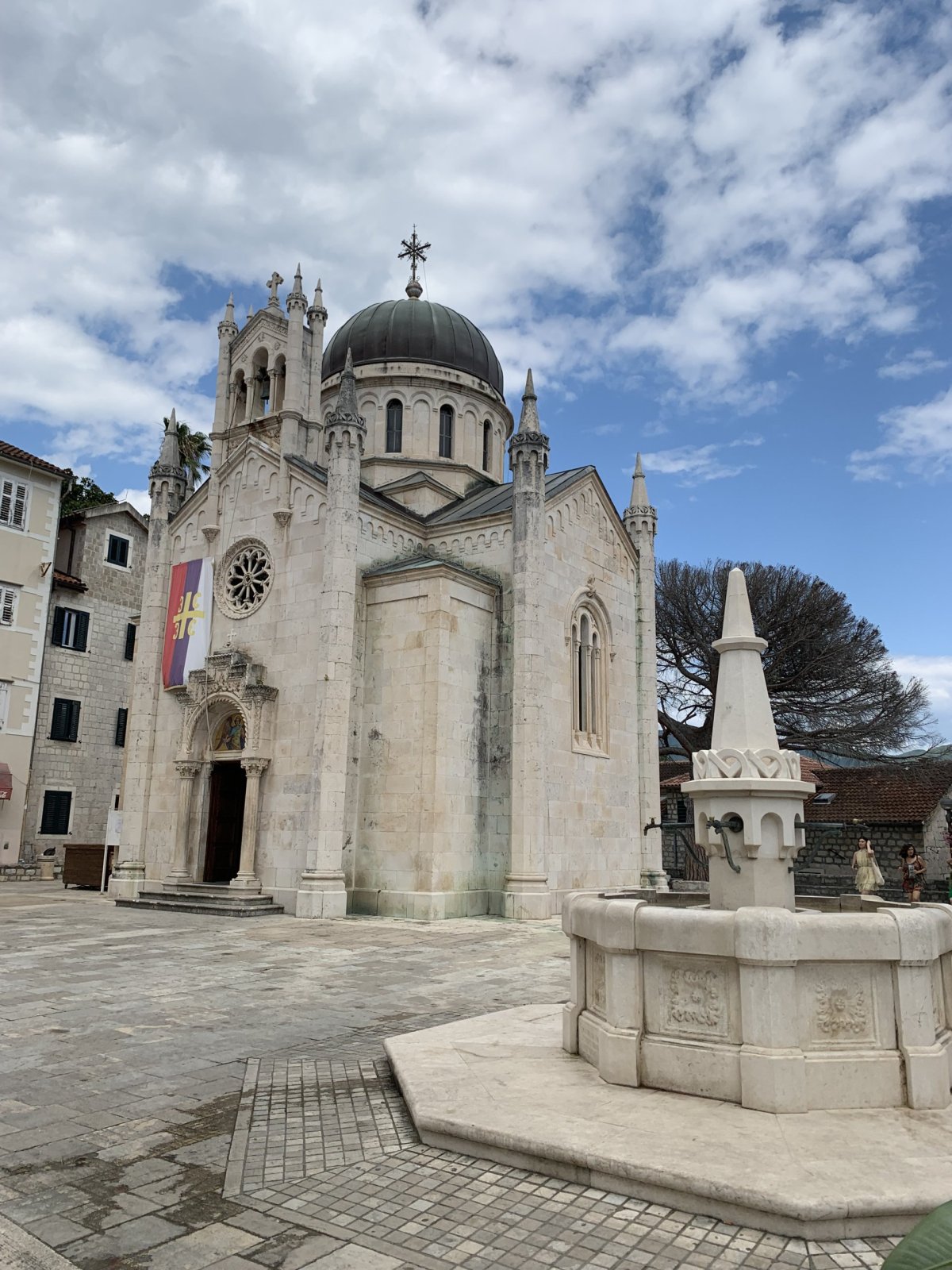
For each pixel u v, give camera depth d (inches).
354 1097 362.9
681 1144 271.9
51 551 1718.8
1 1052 430.9
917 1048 304.2
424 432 1520.7
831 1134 276.5
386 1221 247.9
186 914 1036.5
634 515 1477.6
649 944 330.6
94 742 1788.9
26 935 843.4
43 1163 294.8
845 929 306.8
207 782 1199.6
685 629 1958.7
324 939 839.1
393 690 1094.4
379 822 1067.3
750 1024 307.1
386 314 1577.3
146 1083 383.9
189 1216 253.1
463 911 1047.6
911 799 1800.0
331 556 1082.7
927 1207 231.9
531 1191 265.9
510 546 1190.9
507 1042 408.2
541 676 1127.6
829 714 1850.4
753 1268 217.2
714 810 376.2
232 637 1212.5
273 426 1365.7
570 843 1190.9
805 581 1871.3
